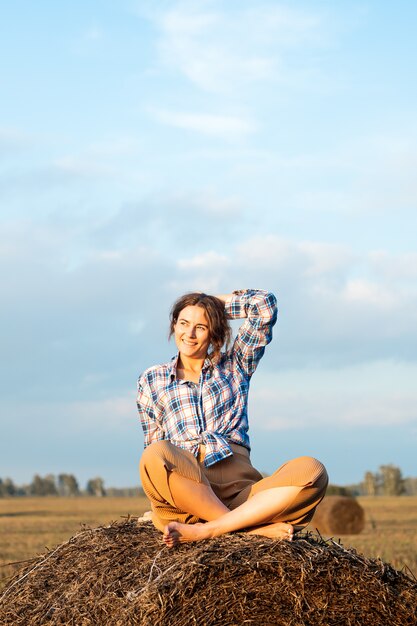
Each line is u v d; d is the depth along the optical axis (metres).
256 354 6.66
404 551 22.81
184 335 6.47
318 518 32.59
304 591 5.27
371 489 99.25
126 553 5.83
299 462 5.77
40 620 5.70
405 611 5.33
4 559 21.62
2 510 61.22
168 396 6.44
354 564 5.42
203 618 5.15
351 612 5.27
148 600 5.19
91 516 49.41
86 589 5.66
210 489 5.90
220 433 6.34
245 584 5.27
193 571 5.23
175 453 5.88
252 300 6.64
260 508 5.70
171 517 5.97
